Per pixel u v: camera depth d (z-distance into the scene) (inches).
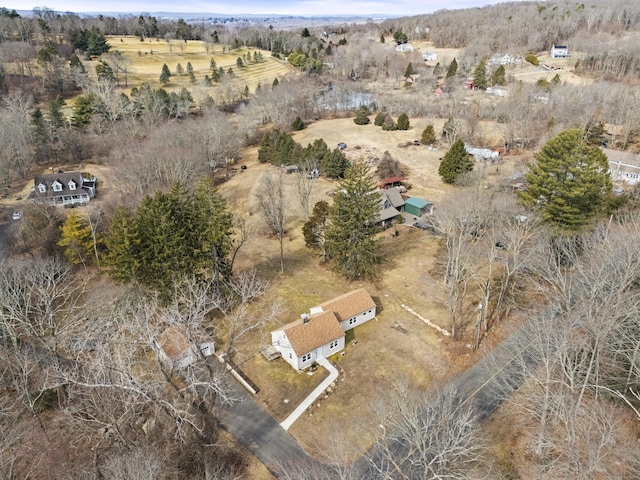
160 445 1143.6
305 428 1222.9
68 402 1218.0
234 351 1520.7
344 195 1830.7
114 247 1599.4
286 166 3211.1
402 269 1972.2
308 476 1073.5
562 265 1614.2
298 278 1951.3
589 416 981.8
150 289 1599.4
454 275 1510.8
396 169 2970.0
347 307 1608.0
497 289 1720.0
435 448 943.7
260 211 2578.7
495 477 1026.1
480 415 1199.6
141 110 3811.5
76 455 1142.3
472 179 2487.7
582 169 1684.3
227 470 1101.7
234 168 3334.2
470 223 1765.5
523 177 2511.1
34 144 3361.2
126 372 936.9
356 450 1135.6
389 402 1256.2
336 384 1364.4
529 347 1353.3
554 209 1697.8
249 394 1346.0
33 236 2078.0
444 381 1337.4
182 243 1596.9
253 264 2082.9
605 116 3191.4
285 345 1444.4
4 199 2770.7
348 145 3597.4
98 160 3415.4
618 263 1168.8
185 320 1109.7
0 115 3319.4
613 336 1063.6
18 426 1170.0
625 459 949.8
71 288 1875.0
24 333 1496.1
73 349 1243.8
